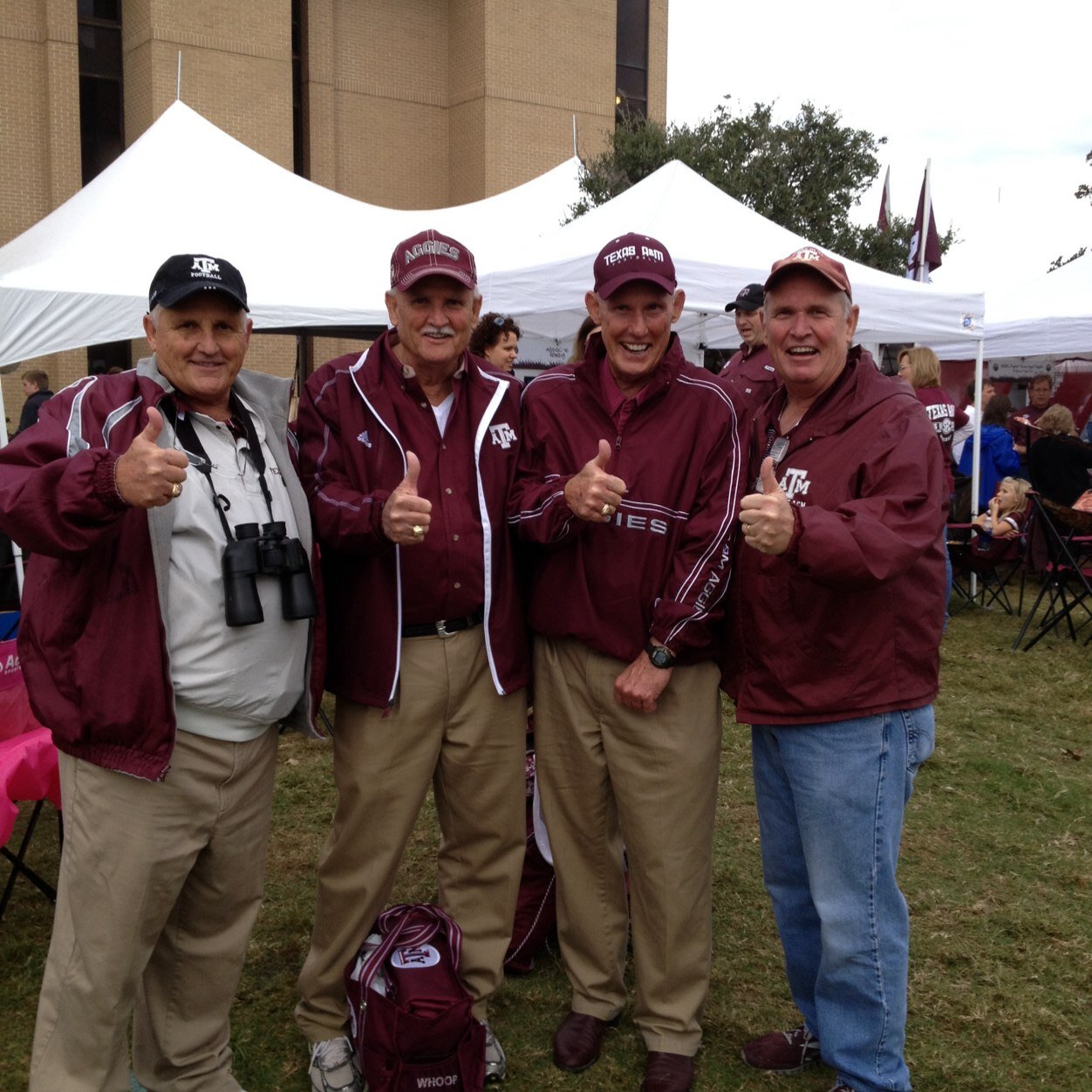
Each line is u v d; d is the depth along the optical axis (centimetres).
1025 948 309
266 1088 244
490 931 253
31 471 186
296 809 404
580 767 249
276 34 1761
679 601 228
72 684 195
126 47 1722
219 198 727
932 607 215
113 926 201
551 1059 256
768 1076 250
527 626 252
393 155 2000
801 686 216
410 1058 224
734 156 1772
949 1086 248
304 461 234
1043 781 443
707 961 251
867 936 218
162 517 193
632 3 2188
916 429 208
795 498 216
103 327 607
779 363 217
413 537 209
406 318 228
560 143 2052
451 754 242
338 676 236
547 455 242
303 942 307
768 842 241
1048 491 780
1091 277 1259
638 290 225
